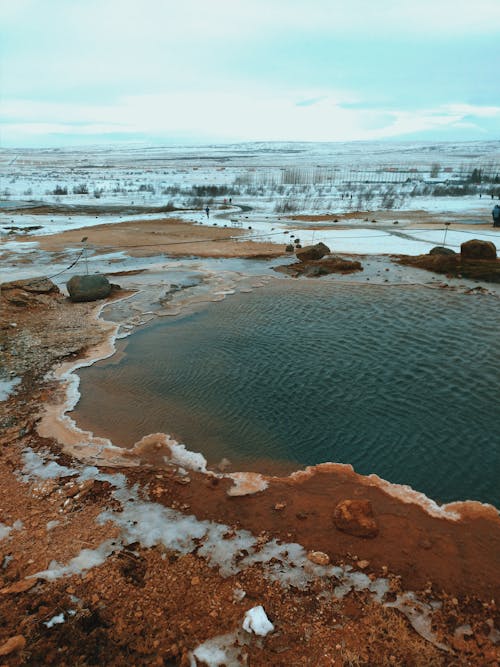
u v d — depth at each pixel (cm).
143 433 654
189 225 2709
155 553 425
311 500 506
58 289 1362
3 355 910
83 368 870
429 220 2773
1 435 636
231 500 506
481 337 1002
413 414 707
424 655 325
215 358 921
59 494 511
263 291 1411
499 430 660
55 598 373
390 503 502
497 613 358
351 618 356
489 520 478
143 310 1227
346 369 864
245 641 339
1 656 322
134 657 327
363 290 1404
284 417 704
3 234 2386
